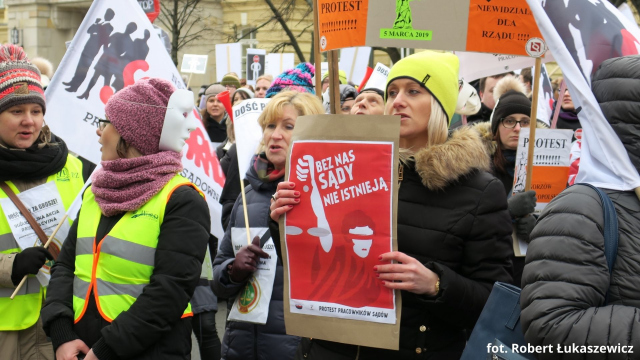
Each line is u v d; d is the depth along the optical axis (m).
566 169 4.30
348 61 9.59
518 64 4.75
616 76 2.21
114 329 2.78
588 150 2.28
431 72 2.77
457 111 6.11
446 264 2.63
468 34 3.25
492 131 4.64
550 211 2.19
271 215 2.78
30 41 31.50
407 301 2.65
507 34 3.27
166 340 2.93
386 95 2.96
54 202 3.70
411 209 2.68
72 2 30.77
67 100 4.36
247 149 4.07
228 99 4.14
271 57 11.12
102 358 2.77
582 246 2.08
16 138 3.60
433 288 2.54
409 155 2.72
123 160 2.98
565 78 2.35
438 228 2.63
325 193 2.67
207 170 4.48
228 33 24.62
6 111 3.55
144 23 4.48
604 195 2.14
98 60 4.42
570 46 2.50
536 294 2.10
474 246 2.62
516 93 4.59
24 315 3.51
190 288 2.89
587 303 2.05
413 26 3.24
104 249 2.91
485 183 2.64
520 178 4.29
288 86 5.28
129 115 3.00
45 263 3.57
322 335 2.67
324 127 2.68
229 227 3.78
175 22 20.95
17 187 3.65
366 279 2.60
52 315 2.92
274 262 3.52
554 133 4.27
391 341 2.56
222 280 3.55
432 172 2.60
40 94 3.63
